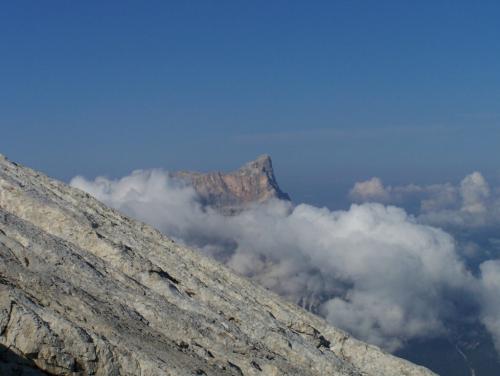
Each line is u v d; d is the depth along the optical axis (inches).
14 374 1713.8
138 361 2075.5
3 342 1775.3
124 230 4028.1
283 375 2837.1
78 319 2155.5
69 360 1867.6
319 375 3275.1
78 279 2667.3
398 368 3991.1
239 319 3390.7
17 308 1840.6
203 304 3272.6
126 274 3201.3
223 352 2748.5
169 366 2146.9
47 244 2807.6
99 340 1988.2
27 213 3380.9
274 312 3949.3
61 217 3383.4
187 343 2642.7
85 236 3331.7
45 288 2252.7
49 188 4165.8
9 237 2647.6
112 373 1963.6
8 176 3619.6
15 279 2193.7
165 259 3811.5
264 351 3056.1
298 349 3351.4
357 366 3973.9
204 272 3929.6
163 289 3203.7
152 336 2460.6
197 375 2217.0
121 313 2534.5
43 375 1779.0
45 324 1871.3
